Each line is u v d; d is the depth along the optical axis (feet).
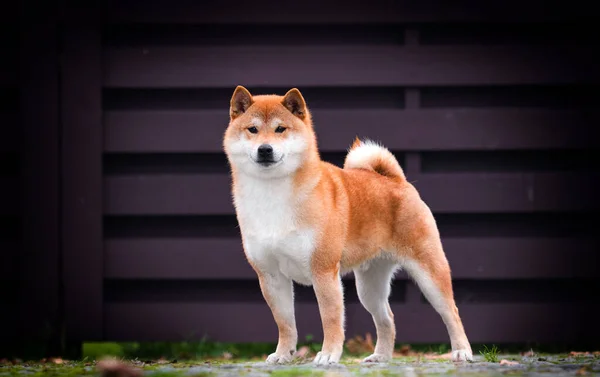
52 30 28.91
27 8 28.86
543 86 29.35
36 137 28.96
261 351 31.94
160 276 29.22
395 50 29.09
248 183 21.77
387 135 29.19
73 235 29.07
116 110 29.48
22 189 28.96
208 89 29.55
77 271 29.07
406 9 28.86
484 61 29.07
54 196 29.01
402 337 29.09
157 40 29.43
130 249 29.22
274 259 21.88
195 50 29.17
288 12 28.91
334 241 21.52
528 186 29.12
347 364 21.53
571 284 29.55
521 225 29.60
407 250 23.12
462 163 29.71
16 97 29.50
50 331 28.94
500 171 29.60
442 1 28.86
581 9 28.68
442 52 29.07
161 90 29.53
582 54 28.96
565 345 30.71
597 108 29.32
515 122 29.14
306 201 21.38
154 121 29.25
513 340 29.12
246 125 21.86
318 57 29.12
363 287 24.22
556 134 29.12
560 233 29.55
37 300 29.01
